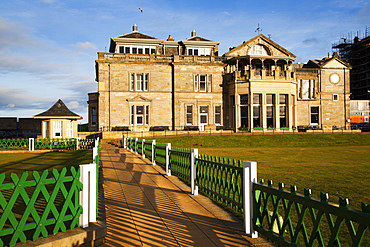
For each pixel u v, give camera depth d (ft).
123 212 27.17
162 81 152.56
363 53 302.86
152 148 60.64
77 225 19.97
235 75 148.25
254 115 145.79
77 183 19.76
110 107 147.13
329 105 173.88
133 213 26.91
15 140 103.50
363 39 299.58
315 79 172.65
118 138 130.41
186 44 163.12
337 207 13.78
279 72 147.23
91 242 19.53
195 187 34.22
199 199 31.71
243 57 152.35
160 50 163.63
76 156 80.23
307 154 84.38
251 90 143.23
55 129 110.42
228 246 19.84
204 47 165.17
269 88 144.77
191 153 35.29
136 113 150.00
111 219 25.20
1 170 54.34
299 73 171.12
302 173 50.34
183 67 152.66
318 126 169.48
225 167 27.81
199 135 130.62
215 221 24.71
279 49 160.56
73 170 19.56
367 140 124.67
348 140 124.67
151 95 151.23
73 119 112.68
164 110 152.46
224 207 28.55
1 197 16.44
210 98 154.71
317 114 172.96
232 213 26.68
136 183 40.70
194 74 153.79
